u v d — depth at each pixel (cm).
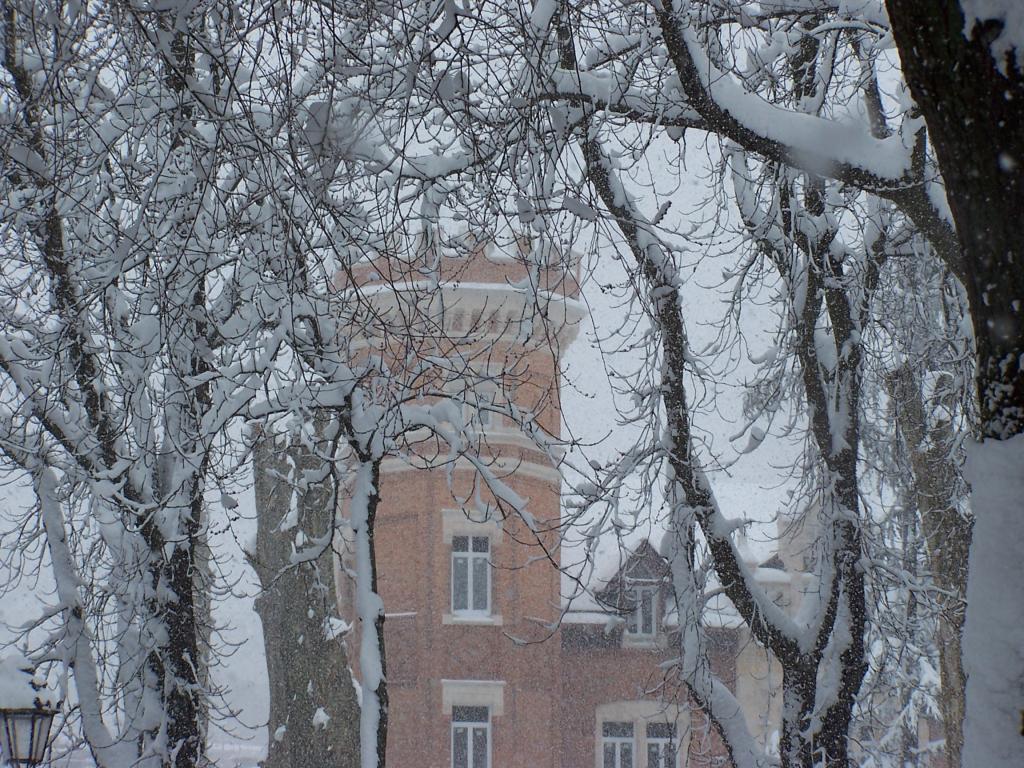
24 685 1036
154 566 1190
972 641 427
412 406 1249
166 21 823
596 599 1291
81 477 1159
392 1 870
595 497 1223
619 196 1127
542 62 955
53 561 1244
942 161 439
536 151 970
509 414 1191
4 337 1171
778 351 1275
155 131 1049
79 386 1204
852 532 1216
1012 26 403
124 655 1227
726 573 1234
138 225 901
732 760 1246
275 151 800
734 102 964
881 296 1438
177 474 1120
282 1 820
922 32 425
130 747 1216
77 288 1130
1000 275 421
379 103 948
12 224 1007
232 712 1449
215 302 1165
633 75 1054
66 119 1081
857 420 1230
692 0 1027
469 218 1066
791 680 1238
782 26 1218
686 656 1258
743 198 1280
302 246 1052
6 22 980
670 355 1188
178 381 1048
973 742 421
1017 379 423
